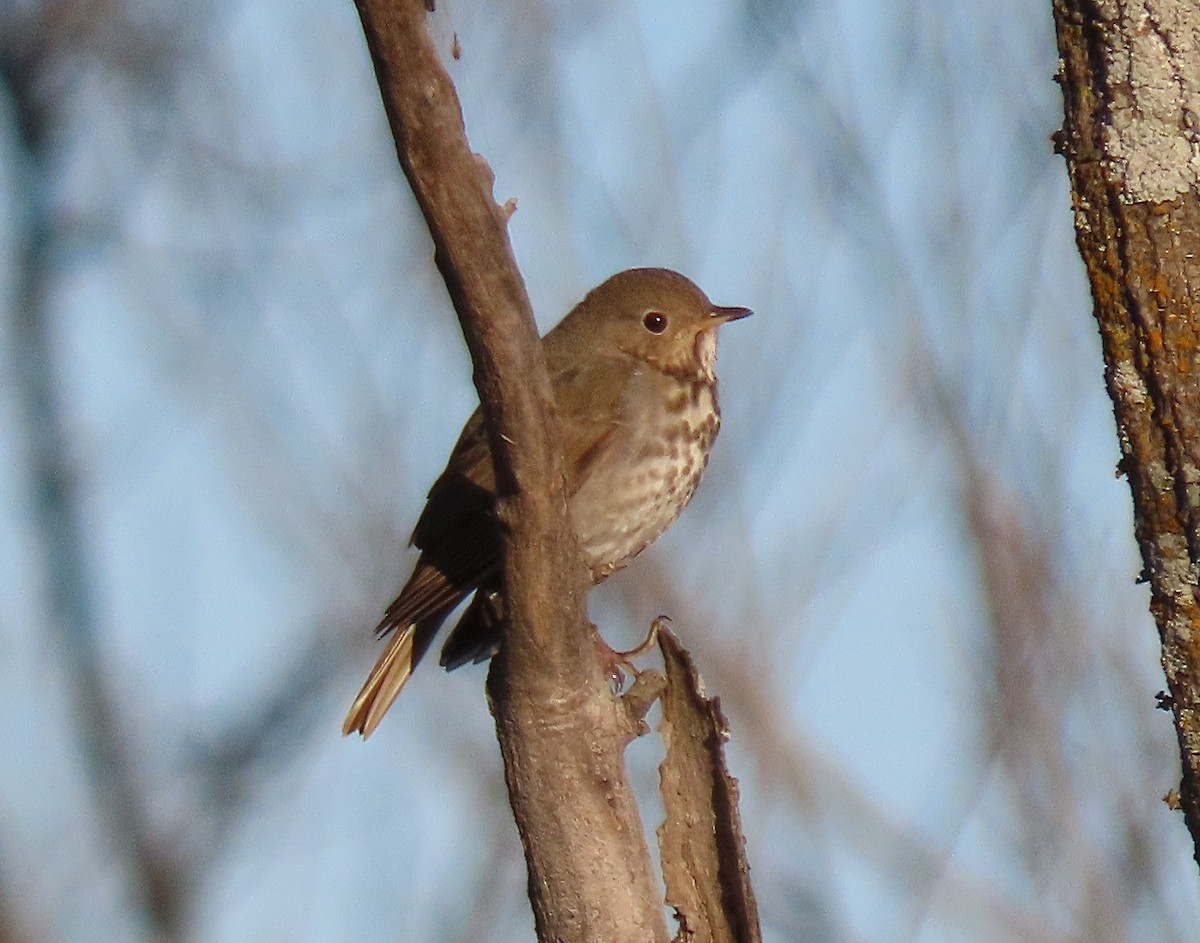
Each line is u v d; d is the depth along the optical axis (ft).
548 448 25.34
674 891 28.60
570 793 27.68
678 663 28.58
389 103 22.39
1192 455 24.03
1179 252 24.11
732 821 28.37
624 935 27.96
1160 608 24.47
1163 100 24.17
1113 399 24.72
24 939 41.96
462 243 23.32
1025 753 42.98
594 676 27.50
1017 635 44.11
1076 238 25.00
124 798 45.57
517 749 27.68
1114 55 24.44
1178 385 24.08
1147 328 24.26
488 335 24.16
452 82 22.38
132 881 44.47
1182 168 24.11
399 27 21.70
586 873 27.91
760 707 44.09
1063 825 42.29
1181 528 24.20
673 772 28.71
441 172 22.74
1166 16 24.14
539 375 24.73
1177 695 24.39
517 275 23.88
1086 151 24.79
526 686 27.25
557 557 26.20
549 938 28.40
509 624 26.84
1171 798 25.27
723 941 28.53
